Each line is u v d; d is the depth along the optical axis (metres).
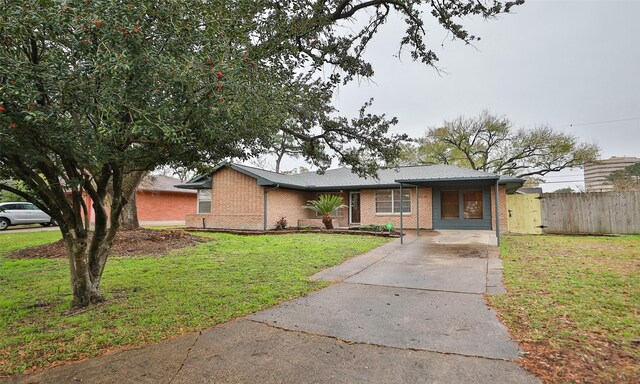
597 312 3.81
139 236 10.66
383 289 5.22
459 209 15.41
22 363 2.90
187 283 5.61
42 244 10.46
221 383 2.54
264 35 4.80
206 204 17.66
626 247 8.79
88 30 2.35
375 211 17.05
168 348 3.16
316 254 8.40
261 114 4.33
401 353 2.99
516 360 2.79
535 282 5.23
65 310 4.35
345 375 2.62
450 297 4.71
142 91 2.67
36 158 3.13
